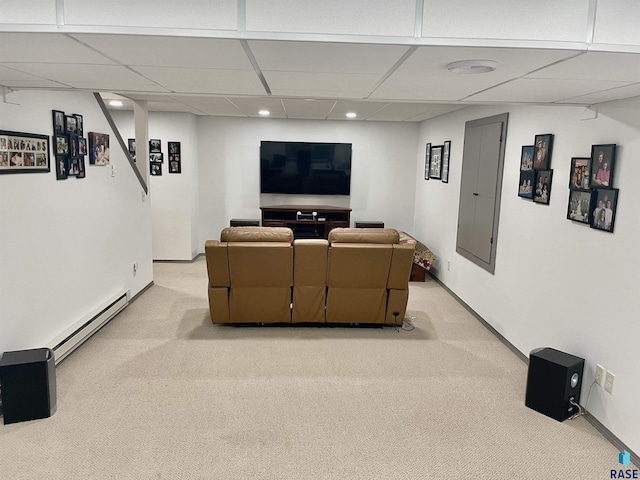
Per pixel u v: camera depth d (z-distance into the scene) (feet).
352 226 23.50
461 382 10.14
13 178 8.68
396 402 9.22
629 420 7.64
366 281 12.50
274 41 5.13
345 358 11.25
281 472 7.07
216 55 5.87
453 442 7.94
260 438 7.91
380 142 22.82
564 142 9.72
